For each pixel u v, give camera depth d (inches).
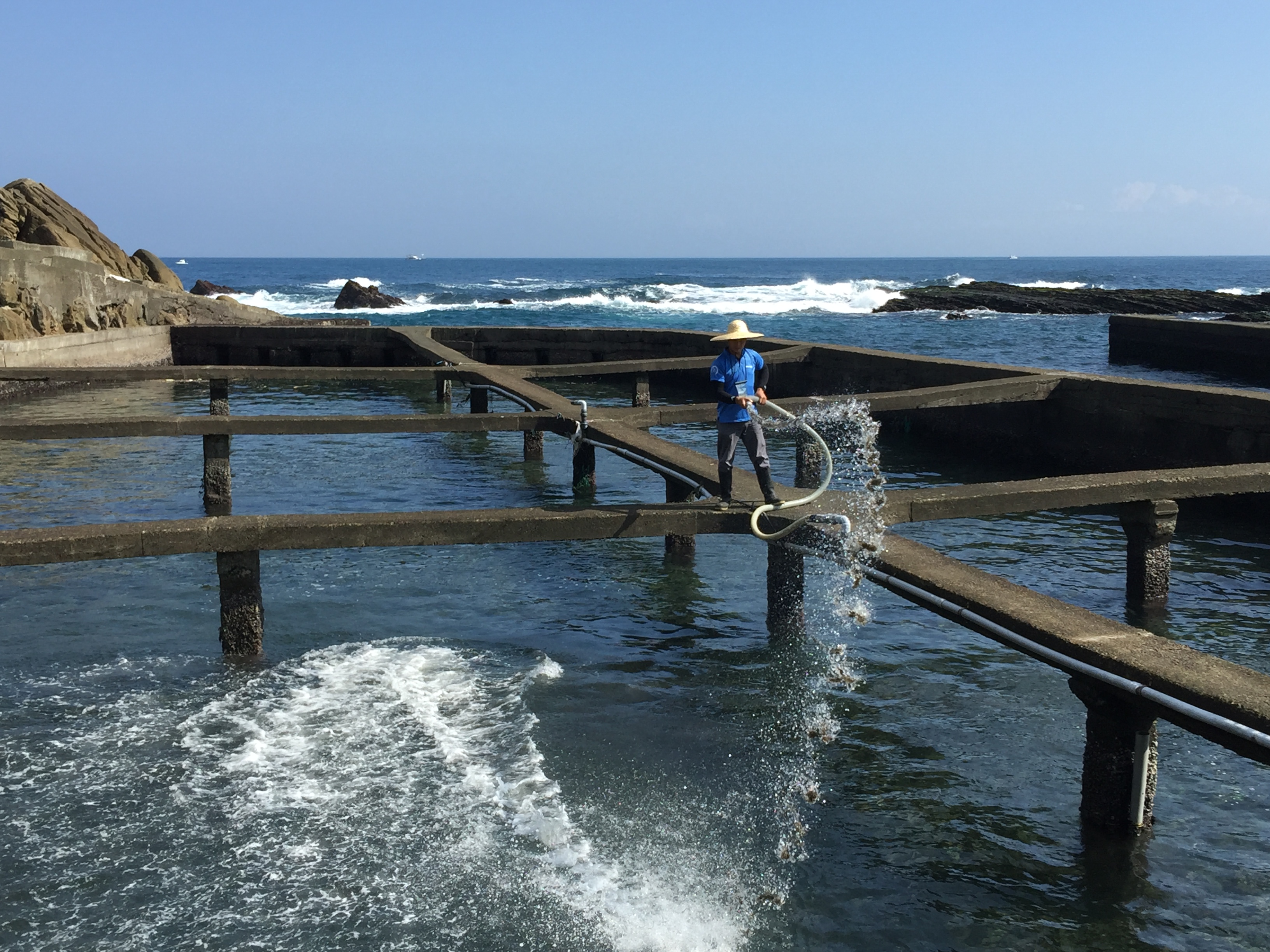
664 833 236.4
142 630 361.4
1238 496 539.5
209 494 552.7
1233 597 408.2
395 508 558.3
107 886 213.2
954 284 4025.6
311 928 200.5
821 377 903.7
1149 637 235.6
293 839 230.8
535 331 1251.8
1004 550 475.8
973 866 224.2
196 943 195.8
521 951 195.0
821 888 216.2
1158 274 6176.2
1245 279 5654.5
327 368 763.4
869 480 397.7
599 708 302.5
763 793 254.7
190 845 228.1
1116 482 383.9
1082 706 305.4
